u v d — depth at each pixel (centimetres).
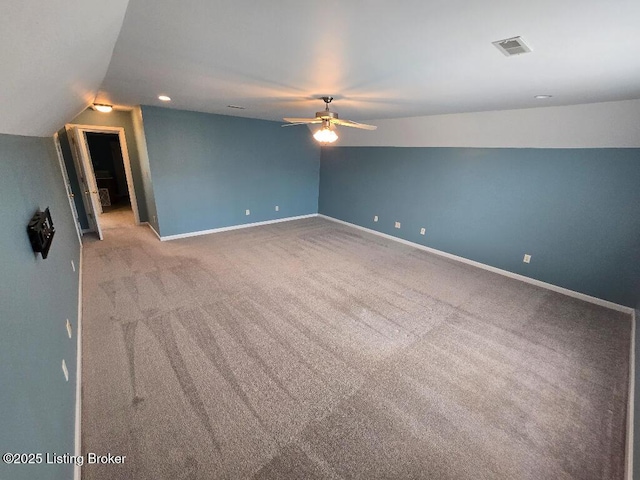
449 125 441
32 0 63
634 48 149
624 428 194
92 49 138
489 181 429
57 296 205
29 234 163
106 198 780
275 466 165
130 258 437
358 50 172
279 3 120
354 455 173
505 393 219
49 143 338
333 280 393
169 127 481
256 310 315
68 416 166
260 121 582
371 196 608
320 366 239
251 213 629
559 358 258
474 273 434
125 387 210
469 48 162
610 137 317
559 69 191
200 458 167
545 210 383
